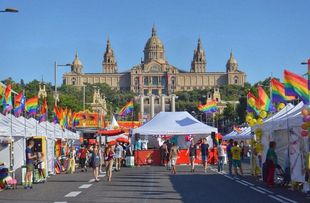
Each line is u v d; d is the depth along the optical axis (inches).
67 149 1852.9
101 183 1151.0
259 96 1306.6
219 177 1310.3
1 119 1119.6
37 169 1176.8
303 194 877.8
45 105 1547.7
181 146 2274.9
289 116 979.3
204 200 789.9
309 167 832.9
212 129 2030.0
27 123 1293.1
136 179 1263.5
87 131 3157.0
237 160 1362.0
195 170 1651.1
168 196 853.8
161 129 2037.4
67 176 1421.0
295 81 901.8
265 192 916.0
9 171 1087.6
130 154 1972.2
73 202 779.4
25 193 941.8
